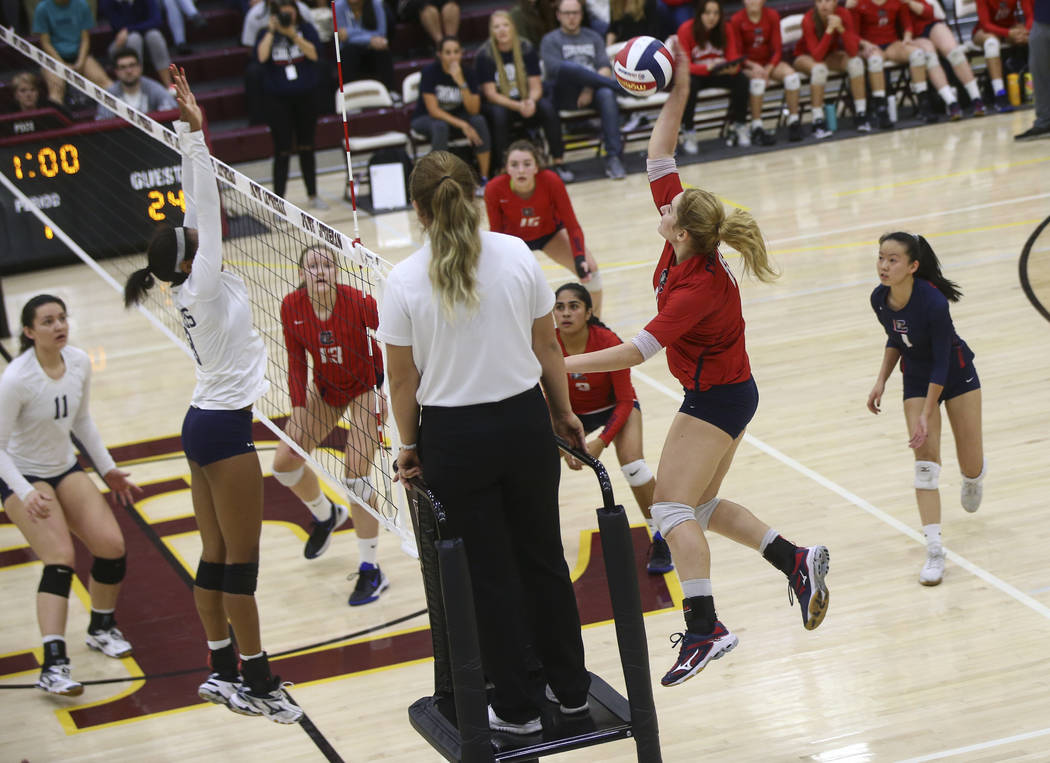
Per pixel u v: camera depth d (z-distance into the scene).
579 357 7.63
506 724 6.64
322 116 27.05
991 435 12.61
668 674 7.67
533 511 6.57
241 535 8.52
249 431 8.56
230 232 21.55
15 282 21.95
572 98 26.55
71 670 10.18
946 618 9.55
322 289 10.31
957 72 28.02
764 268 7.79
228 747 8.87
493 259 6.32
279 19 24.05
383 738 8.80
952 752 7.93
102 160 21.30
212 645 8.80
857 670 9.01
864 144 26.89
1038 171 22.88
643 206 23.75
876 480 11.98
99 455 10.61
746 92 27.34
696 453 7.93
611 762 8.25
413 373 6.43
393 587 11.20
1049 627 9.27
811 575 8.09
